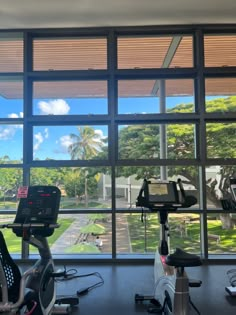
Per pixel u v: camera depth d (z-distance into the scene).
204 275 4.38
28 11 4.59
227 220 5.15
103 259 5.01
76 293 3.73
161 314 3.07
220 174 5.20
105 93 5.34
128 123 5.29
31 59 5.35
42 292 2.72
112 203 5.16
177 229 5.16
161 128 5.29
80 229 5.23
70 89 5.36
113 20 4.93
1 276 2.34
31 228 2.75
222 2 4.41
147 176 5.23
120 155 5.26
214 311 3.23
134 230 5.19
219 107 5.25
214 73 5.21
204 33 5.26
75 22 4.98
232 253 5.12
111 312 3.23
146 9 4.59
